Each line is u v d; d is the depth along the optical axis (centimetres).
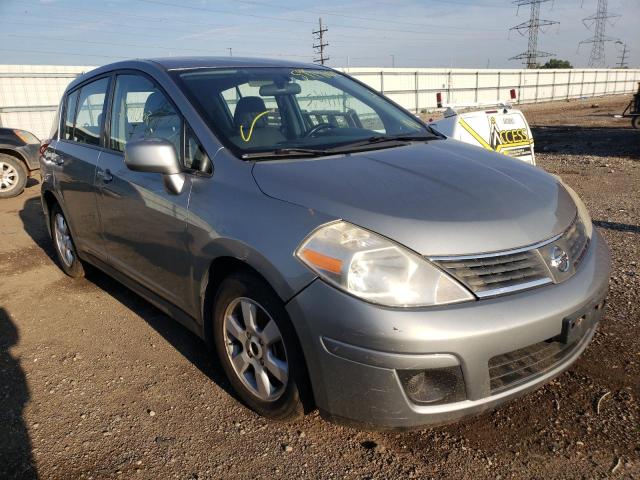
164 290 316
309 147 296
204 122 290
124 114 355
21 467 241
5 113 2250
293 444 251
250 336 257
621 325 347
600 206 687
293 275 220
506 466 231
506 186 258
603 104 4306
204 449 250
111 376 315
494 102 728
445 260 212
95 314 403
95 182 368
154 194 301
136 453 249
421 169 266
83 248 423
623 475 224
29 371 324
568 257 238
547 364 234
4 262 535
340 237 216
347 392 215
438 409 211
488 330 205
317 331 215
